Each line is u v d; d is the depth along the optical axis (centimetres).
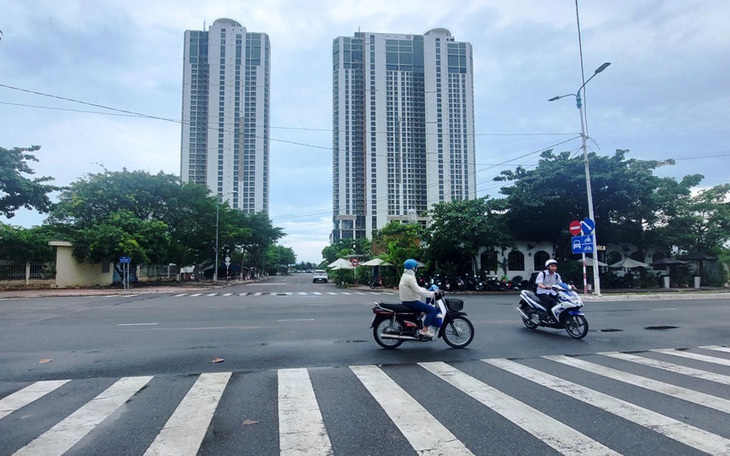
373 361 733
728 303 1852
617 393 542
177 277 5494
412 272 845
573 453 369
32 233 3238
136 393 554
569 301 965
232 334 1017
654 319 1290
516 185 3250
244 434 414
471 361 730
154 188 4097
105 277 3816
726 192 3553
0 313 1500
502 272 3234
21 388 581
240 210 4519
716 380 604
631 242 3512
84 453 374
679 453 369
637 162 3428
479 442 392
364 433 415
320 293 2828
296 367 692
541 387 570
